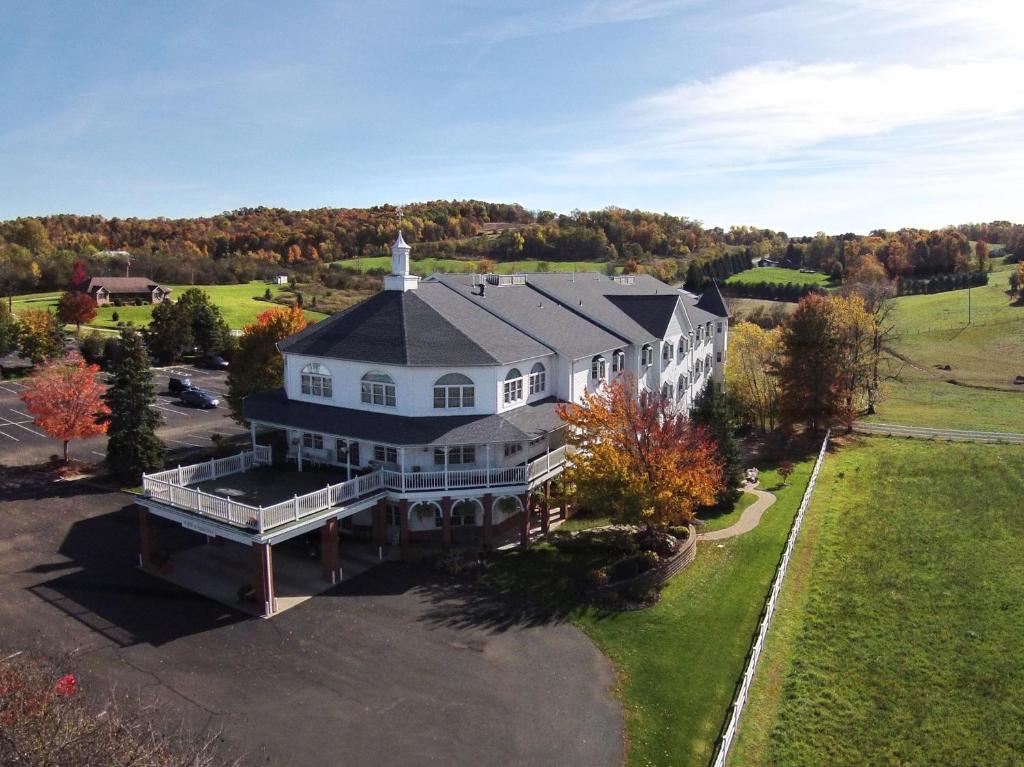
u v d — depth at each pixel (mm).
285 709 21203
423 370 33375
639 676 23547
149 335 84062
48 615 26531
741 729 20922
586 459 32438
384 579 30281
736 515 39594
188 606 27547
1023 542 34750
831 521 38469
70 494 39969
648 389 48062
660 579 30484
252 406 36719
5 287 119062
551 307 45281
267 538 26641
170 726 20141
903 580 30891
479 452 35094
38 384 43344
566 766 19141
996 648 25391
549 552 33281
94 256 145250
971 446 53625
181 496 29516
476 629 26312
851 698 22594
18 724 13023
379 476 32312
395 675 23156
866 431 60281
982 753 20062
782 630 26766
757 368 63594
